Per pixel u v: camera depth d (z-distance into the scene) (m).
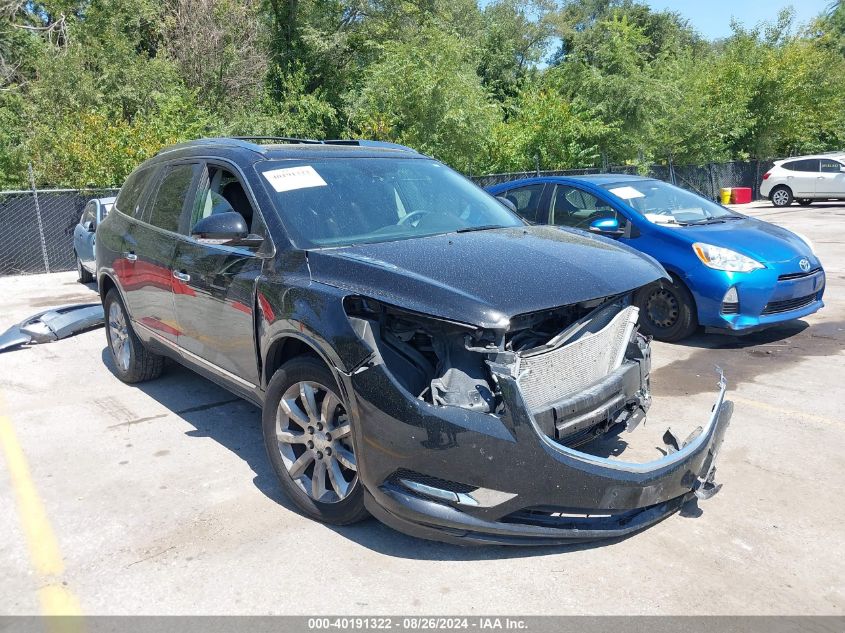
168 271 4.59
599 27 22.36
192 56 21.50
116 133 14.91
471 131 17.20
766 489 3.81
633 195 7.44
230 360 4.09
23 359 6.73
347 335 3.10
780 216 20.38
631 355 3.84
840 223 17.67
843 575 3.03
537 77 24.36
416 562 3.16
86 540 3.40
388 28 23.17
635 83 20.91
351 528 3.47
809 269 6.68
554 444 2.97
